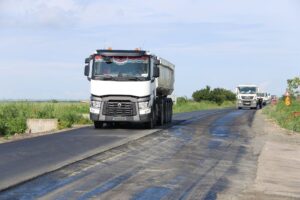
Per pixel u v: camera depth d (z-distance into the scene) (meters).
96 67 25.95
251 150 18.98
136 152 17.38
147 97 25.81
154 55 26.48
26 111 34.56
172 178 12.65
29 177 12.20
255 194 11.16
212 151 18.33
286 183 12.62
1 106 35.16
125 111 25.84
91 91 26.02
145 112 25.78
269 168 14.80
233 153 17.94
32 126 30.22
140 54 25.81
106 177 12.52
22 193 10.54
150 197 10.47
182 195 10.75
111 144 19.31
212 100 98.31
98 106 25.94
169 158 16.20
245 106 70.56
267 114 47.53
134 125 29.70
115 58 25.91
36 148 17.98
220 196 10.77
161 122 30.30
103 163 14.73
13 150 17.39
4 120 29.53
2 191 10.68
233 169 14.40
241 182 12.47
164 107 31.23
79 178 12.30
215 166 14.84
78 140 20.80
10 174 12.60
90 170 13.47
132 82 25.67
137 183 11.87
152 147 18.95
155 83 27.39
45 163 14.41
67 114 34.25
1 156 15.87
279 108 45.62
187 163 15.23
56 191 10.79
